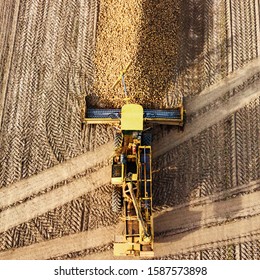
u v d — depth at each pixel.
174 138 13.50
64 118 13.77
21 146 13.45
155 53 14.10
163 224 12.55
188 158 13.26
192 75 14.28
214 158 13.23
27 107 13.94
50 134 13.59
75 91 14.12
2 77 14.36
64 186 13.01
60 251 12.34
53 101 14.00
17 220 12.65
